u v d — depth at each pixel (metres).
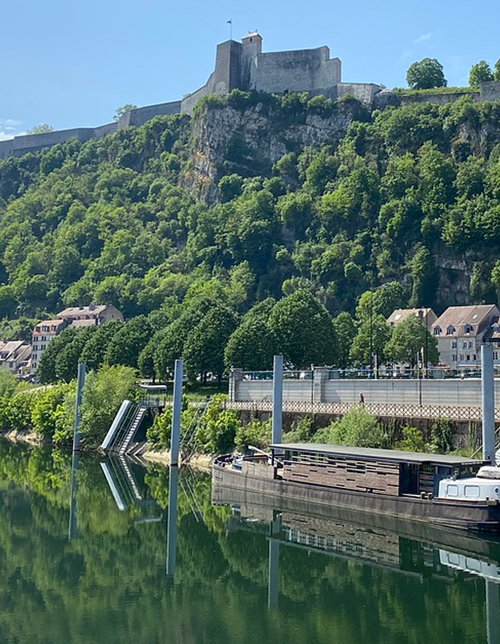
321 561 40.75
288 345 106.81
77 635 30.08
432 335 148.88
